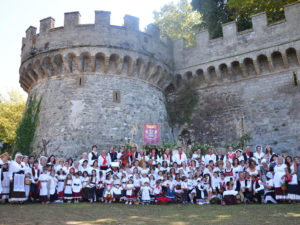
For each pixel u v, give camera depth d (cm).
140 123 2045
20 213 848
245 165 1292
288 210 906
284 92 2039
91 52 1964
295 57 2047
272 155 1288
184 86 2438
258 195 1183
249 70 2208
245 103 2167
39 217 787
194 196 1276
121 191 1262
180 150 1469
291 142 1923
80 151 1797
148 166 1420
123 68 2075
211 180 1273
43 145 1884
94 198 1284
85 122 1873
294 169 1120
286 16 2067
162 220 759
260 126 2062
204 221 740
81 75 1991
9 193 1081
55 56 2006
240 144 2005
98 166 1355
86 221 734
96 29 1995
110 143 1869
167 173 1330
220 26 2770
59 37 2016
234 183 1209
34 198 1209
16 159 1102
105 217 809
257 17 2178
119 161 1402
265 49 2095
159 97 2292
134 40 2089
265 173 1248
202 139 2267
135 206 1116
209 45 2341
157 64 2225
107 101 1959
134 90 2088
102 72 2014
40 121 2003
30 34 2181
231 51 2230
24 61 2169
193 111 2373
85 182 1245
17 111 3903
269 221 719
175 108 2423
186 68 2400
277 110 2031
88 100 1931
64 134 1861
